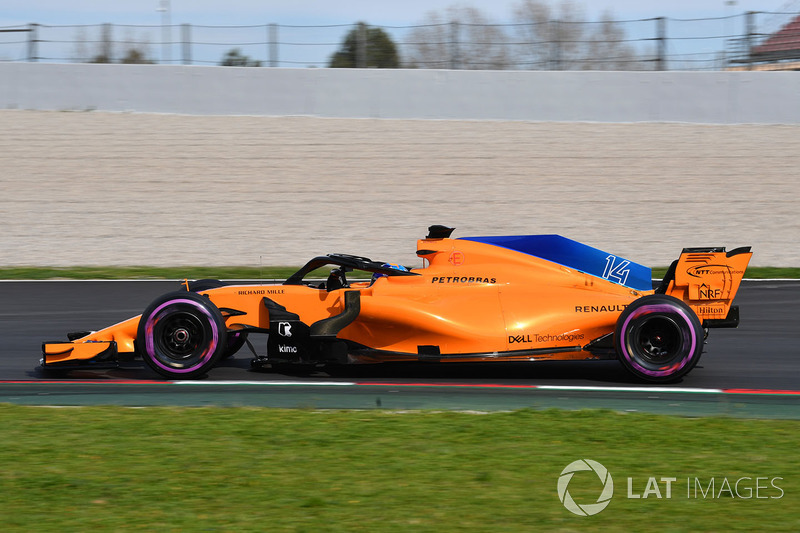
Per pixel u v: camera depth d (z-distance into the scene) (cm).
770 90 8538
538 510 1459
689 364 2353
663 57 9356
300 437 1878
